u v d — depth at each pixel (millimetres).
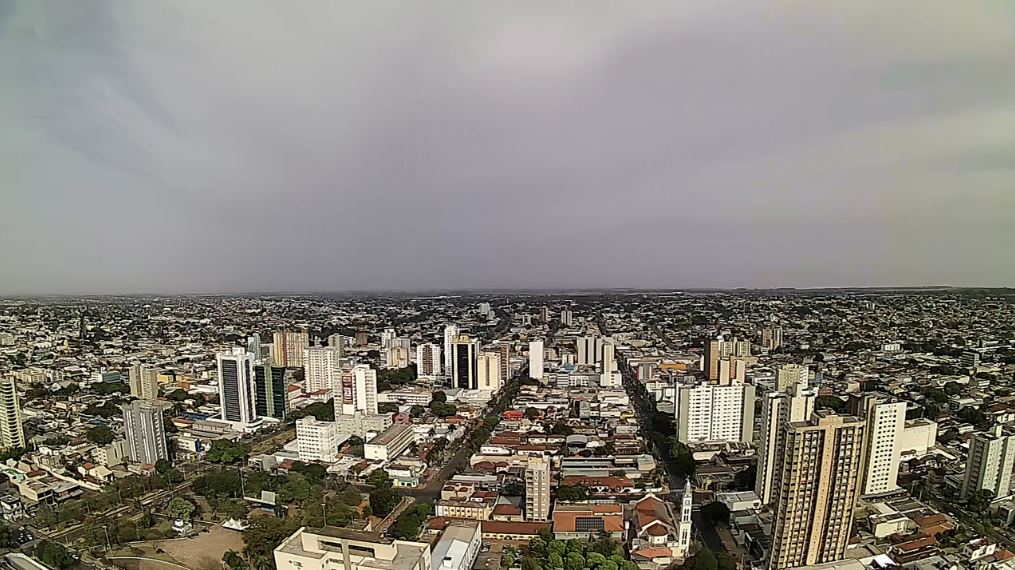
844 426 182500
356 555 158500
